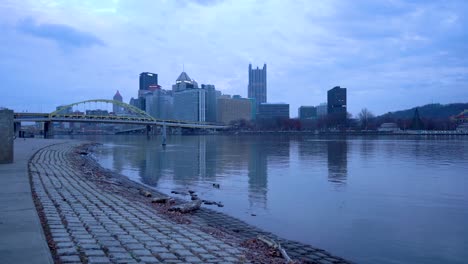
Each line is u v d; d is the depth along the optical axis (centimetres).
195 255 1071
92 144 11256
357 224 1895
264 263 1089
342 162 5238
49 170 3125
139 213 1692
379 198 2580
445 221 1955
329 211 2181
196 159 5944
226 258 1073
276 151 7756
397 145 10112
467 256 1430
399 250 1497
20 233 1035
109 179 3409
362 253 1458
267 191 2875
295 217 2027
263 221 1936
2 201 1519
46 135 15262
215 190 2927
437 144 10662
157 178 3691
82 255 960
